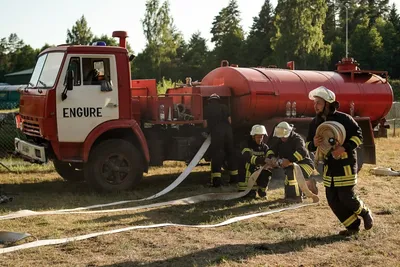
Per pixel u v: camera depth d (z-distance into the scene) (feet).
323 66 212.23
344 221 19.60
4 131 43.27
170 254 17.47
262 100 33.45
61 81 28.30
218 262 16.44
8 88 126.11
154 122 31.22
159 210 25.26
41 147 28.63
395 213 23.65
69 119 28.50
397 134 68.54
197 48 326.44
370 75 39.70
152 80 31.78
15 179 35.14
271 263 16.34
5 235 19.77
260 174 27.99
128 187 30.14
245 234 20.27
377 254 17.30
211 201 27.40
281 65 205.77
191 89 33.40
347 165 18.99
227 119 32.22
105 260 16.87
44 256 17.33
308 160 27.02
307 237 19.57
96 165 29.40
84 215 24.12
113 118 29.58
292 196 26.96
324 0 210.18
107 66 29.50
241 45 284.41
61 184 33.58
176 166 41.83
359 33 244.83
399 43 242.37
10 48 408.26
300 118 34.53
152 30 239.09
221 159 31.86
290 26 204.44
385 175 35.94
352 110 37.52
